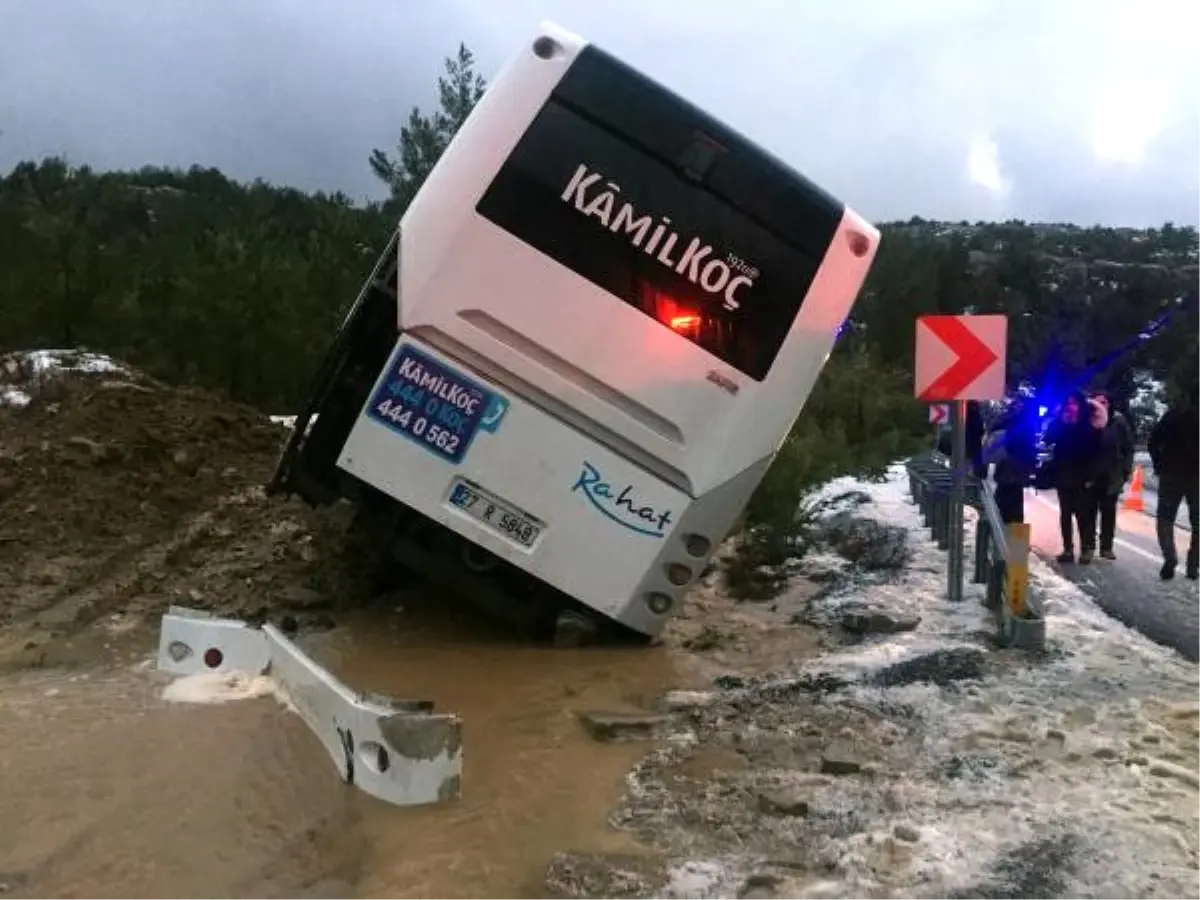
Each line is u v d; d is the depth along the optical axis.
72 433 11.32
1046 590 9.78
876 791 5.10
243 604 8.54
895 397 21.36
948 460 13.91
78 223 17.58
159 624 8.01
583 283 7.00
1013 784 5.16
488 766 5.60
